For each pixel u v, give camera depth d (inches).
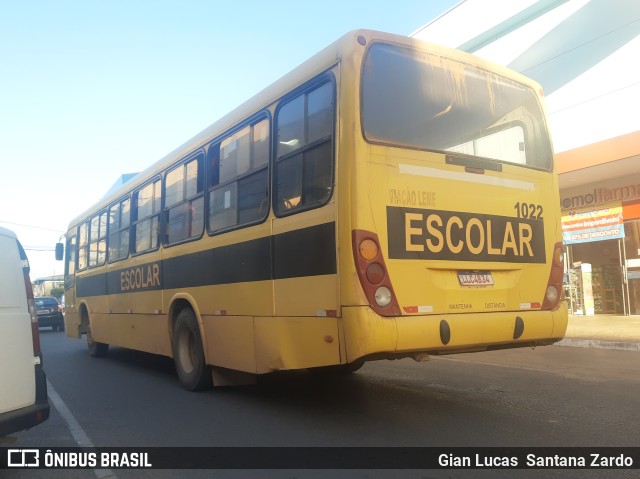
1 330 167.6
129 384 330.6
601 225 611.2
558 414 228.2
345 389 287.6
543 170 240.8
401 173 197.9
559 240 240.8
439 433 204.1
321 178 202.8
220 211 270.8
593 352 402.9
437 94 215.8
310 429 213.8
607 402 247.6
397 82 205.8
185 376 299.0
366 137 193.0
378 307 184.9
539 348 436.1
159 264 334.6
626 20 505.0
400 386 292.7
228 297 257.1
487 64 234.7
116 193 418.9
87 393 304.8
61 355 501.7
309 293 203.8
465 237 209.0
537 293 227.1
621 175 580.4
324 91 206.8
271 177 231.3
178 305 313.3
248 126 252.2
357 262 184.9
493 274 215.6
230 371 293.0
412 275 193.8
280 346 218.4
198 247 287.4
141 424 232.2
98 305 447.5
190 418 238.1
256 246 237.1
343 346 187.8
